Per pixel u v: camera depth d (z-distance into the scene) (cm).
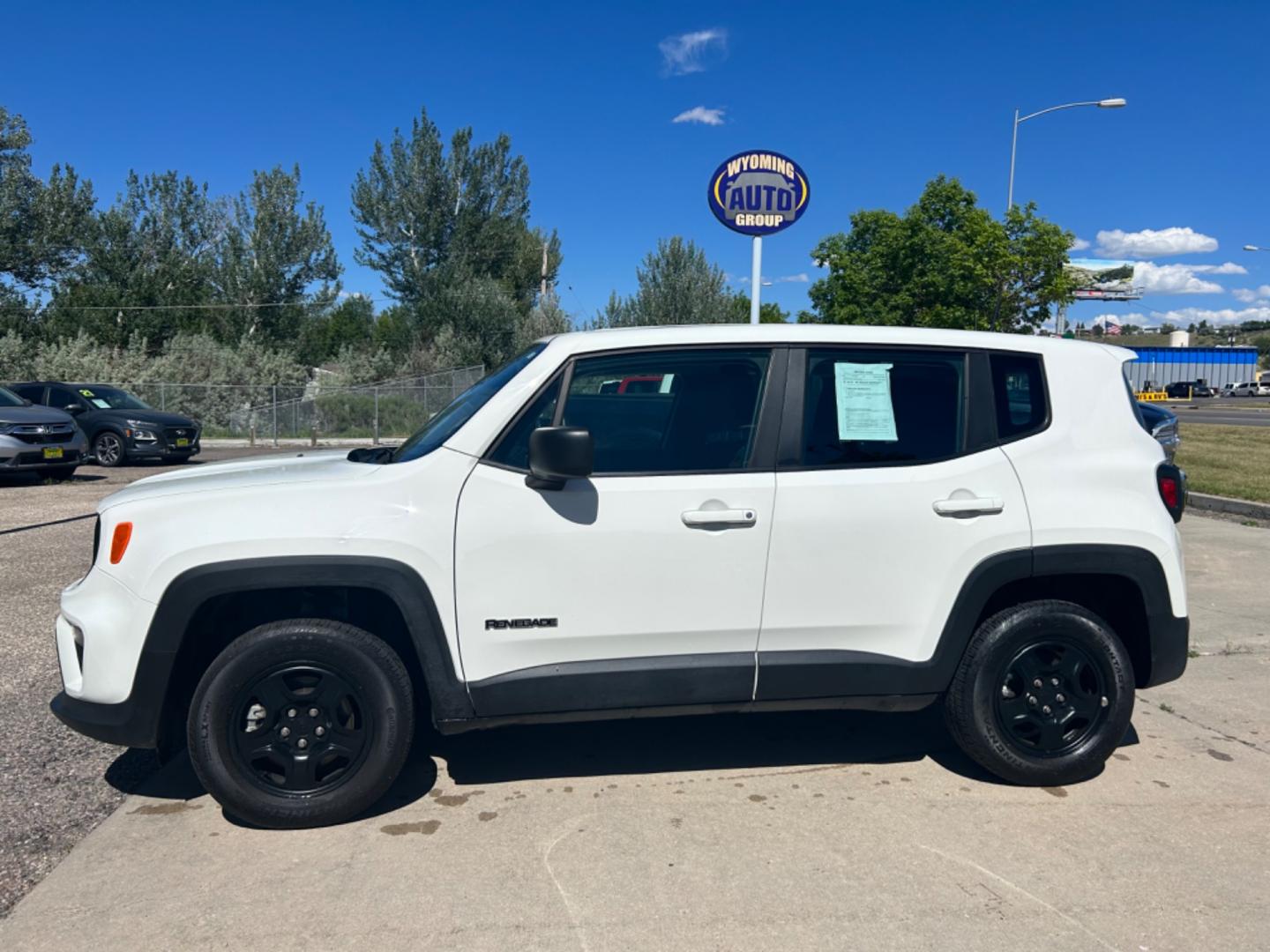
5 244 3531
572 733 465
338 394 2808
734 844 355
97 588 360
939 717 489
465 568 359
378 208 4369
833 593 379
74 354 2852
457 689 362
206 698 353
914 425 394
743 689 378
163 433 1819
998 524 387
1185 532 1000
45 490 1375
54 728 469
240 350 3319
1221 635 629
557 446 341
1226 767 429
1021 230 2423
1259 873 336
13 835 363
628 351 384
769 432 381
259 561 350
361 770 363
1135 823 373
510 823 371
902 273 2559
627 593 367
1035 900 318
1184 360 8706
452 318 3881
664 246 3741
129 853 348
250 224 4247
